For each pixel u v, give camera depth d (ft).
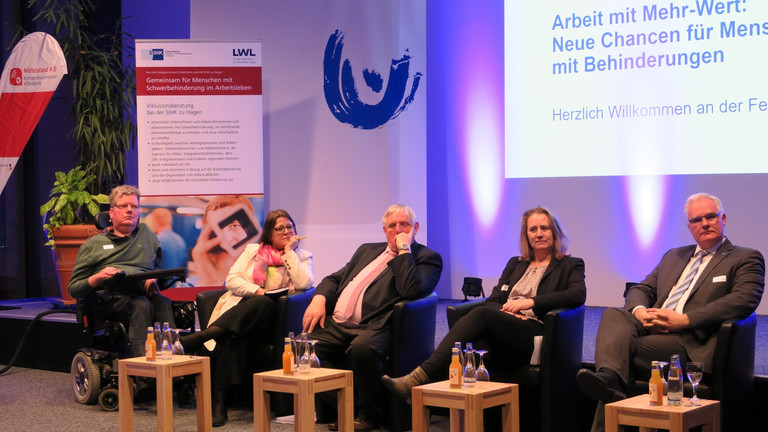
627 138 19.19
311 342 11.69
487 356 11.91
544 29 19.99
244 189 19.20
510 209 20.80
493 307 12.59
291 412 13.43
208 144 19.11
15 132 18.75
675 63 18.58
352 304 13.02
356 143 20.25
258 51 19.15
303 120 20.57
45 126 23.38
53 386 16.05
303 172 20.57
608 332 11.00
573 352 11.79
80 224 19.51
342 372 11.32
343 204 20.33
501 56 20.90
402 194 20.04
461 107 21.35
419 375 11.23
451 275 21.54
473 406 9.66
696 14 18.33
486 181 21.09
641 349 11.02
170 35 23.72
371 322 12.78
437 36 21.59
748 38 17.83
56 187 19.51
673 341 10.91
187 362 11.96
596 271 19.72
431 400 10.07
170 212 19.10
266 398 11.30
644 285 12.16
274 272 14.16
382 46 20.07
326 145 20.42
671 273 11.98
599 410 10.53
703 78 18.30
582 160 19.69
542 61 20.02
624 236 19.40
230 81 19.12
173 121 19.07
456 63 21.40
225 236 19.20
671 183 18.84
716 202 11.60
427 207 21.77
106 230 15.12
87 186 20.47
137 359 12.14
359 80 20.20
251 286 13.82
